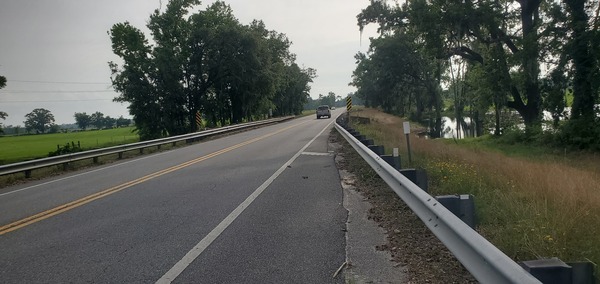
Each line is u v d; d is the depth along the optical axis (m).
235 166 12.34
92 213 7.13
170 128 48.53
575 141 22.72
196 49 49.69
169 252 4.93
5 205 8.49
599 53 22.09
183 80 50.75
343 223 5.93
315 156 14.24
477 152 17.91
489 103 31.92
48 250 5.21
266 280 4.04
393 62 64.50
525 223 4.57
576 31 23.58
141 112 46.03
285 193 8.12
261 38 52.22
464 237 3.23
